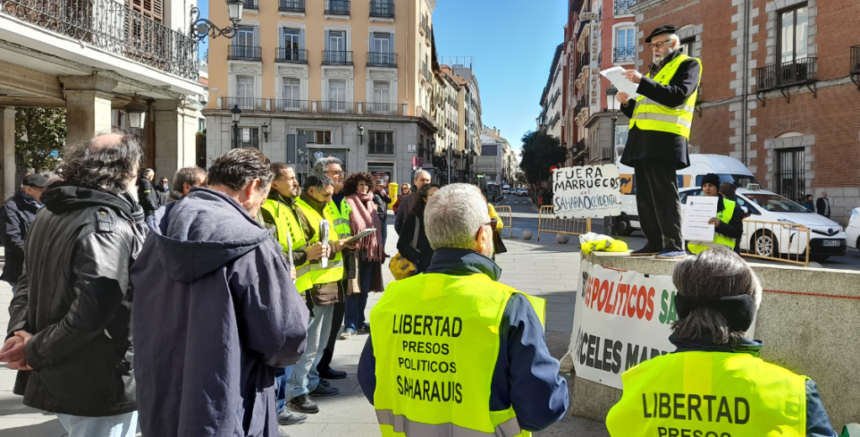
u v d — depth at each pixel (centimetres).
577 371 441
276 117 4150
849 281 341
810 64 2147
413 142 4338
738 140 2447
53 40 1159
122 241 253
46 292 253
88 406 253
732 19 2461
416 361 204
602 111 4212
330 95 4288
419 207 578
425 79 4800
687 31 2683
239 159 247
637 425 181
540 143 6494
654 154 411
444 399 197
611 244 468
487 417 192
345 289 579
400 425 209
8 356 256
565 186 1203
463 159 7950
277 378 416
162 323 218
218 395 202
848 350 340
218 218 221
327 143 4250
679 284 186
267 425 232
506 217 3281
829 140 2100
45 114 2205
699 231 566
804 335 352
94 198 253
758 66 2359
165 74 1502
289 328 219
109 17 1341
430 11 5025
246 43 4162
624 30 4150
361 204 698
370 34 4316
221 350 205
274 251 226
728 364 173
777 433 162
